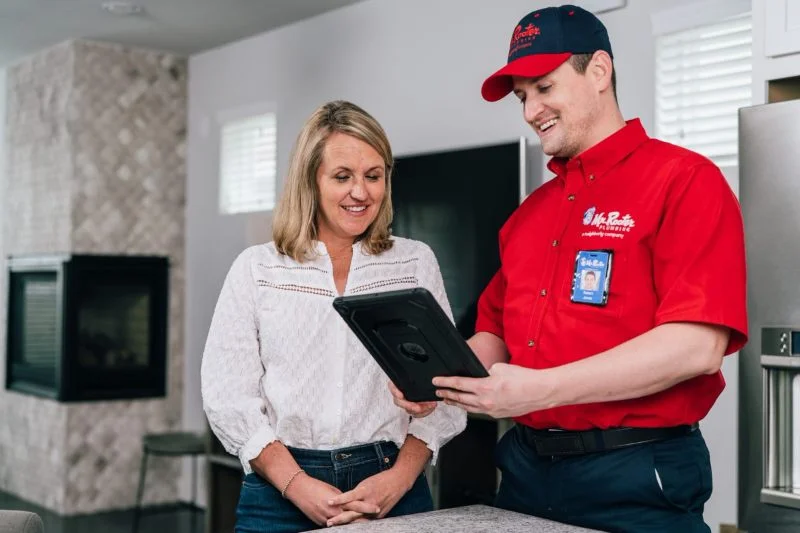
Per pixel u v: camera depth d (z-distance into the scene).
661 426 1.59
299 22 5.32
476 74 4.26
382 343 1.54
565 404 1.47
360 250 1.99
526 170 3.87
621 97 3.70
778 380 2.21
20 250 6.32
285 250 1.95
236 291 1.95
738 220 1.57
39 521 2.16
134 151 5.98
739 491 2.26
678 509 1.59
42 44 5.89
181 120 6.20
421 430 1.95
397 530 1.45
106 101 5.86
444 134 4.44
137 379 5.95
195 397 6.03
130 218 5.95
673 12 3.48
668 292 1.54
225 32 5.56
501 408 1.47
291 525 1.86
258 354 1.95
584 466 1.62
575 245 1.69
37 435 5.94
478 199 4.07
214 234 5.94
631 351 1.48
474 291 4.07
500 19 4.14
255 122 5.71
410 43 4.62
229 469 5.03
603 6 3.72
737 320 1.51
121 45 5.90
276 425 1.89
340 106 1.93
